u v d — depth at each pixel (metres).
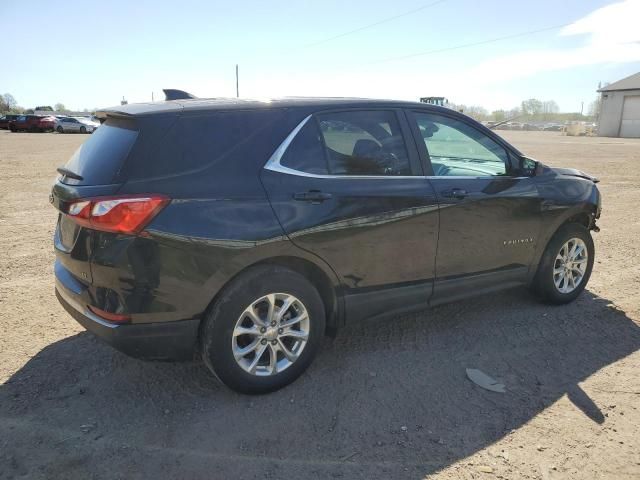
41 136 37.88
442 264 3.96
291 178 3.26
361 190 3.49
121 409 3.14
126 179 2.86
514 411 3.17
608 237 7.53
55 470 2.60
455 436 2.93
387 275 3.68
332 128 3.52
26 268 5.74
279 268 3.21
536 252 4.56
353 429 2.98
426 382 3.50
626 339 4.18
